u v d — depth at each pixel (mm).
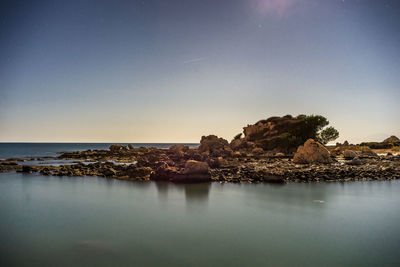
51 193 24000
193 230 14547
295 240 13141
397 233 13984
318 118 102375
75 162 58125
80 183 29250
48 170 39406
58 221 16141
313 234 13914
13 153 109500
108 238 13492
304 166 41781
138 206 19438
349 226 15047
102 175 34781
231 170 35562
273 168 38906
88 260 11164
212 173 33781
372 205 19438
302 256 11445
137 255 11609
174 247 12391
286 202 20359
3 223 15781
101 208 18938
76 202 20672
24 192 24516
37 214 17562
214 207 19125
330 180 29984
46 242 13031
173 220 16203
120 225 15375
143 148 94375
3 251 12047
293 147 92438
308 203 20141
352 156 58844
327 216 16938
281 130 103625
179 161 45562
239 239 13281
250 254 11648
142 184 28547
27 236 13797
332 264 10766
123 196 22672
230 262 10945
